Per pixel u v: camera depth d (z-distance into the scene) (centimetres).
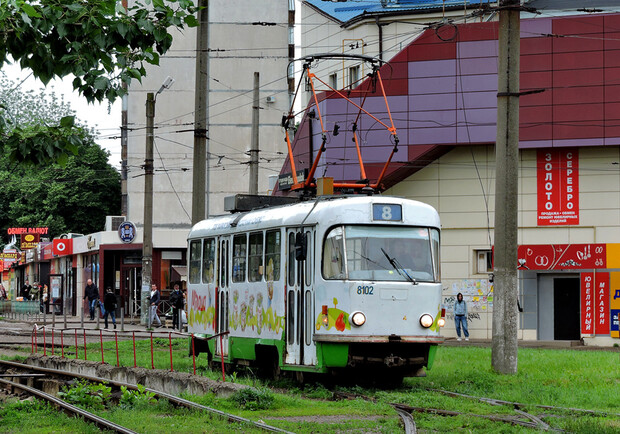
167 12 1304
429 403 1936
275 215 2445
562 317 4494
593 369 2633
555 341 4322
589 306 4391
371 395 2089
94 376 2645
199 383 2112
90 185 10112
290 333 2322
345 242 2209
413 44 4488
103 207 10169
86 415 1784
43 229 9575
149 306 5009
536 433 1510
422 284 2241
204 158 3522
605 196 4403
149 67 7250
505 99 2572
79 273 7862
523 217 4494
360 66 5278
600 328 4372
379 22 5231
